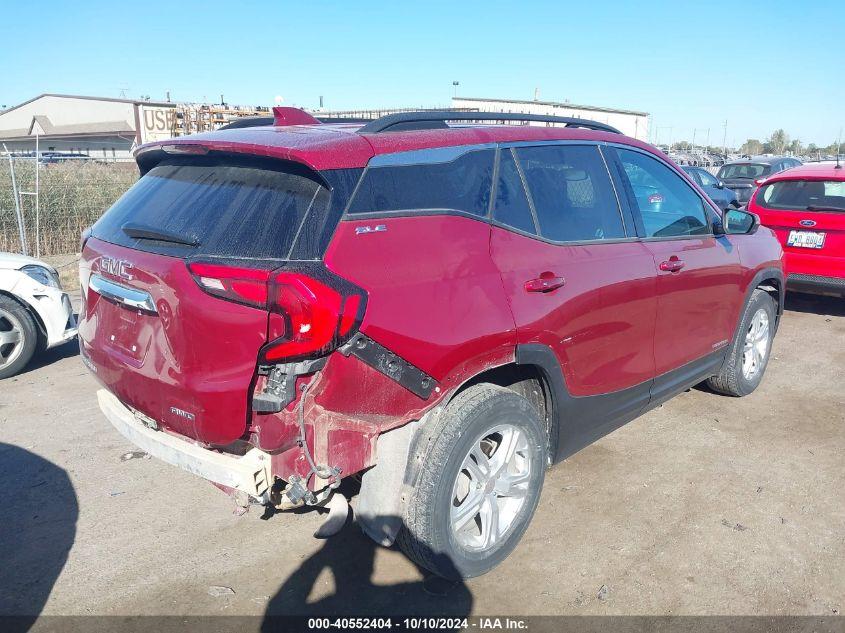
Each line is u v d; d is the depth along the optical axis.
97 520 3.57
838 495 3.77
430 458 2.73
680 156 33.28
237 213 2.53
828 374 5.79
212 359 2.41
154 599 2.94
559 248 3.24
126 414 2.98
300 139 2.64
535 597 2.94
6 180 12.23
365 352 2.45
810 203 7.28
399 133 2.83
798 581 3.02
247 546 3.34
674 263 3.89
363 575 3.11
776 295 5.49
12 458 4.26
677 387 4.27
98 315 3.01
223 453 2.62
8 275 5.71
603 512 3.59
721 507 3.64
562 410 3.32
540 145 3.35
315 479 2.47
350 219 2.48
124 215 2.96
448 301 2.69
